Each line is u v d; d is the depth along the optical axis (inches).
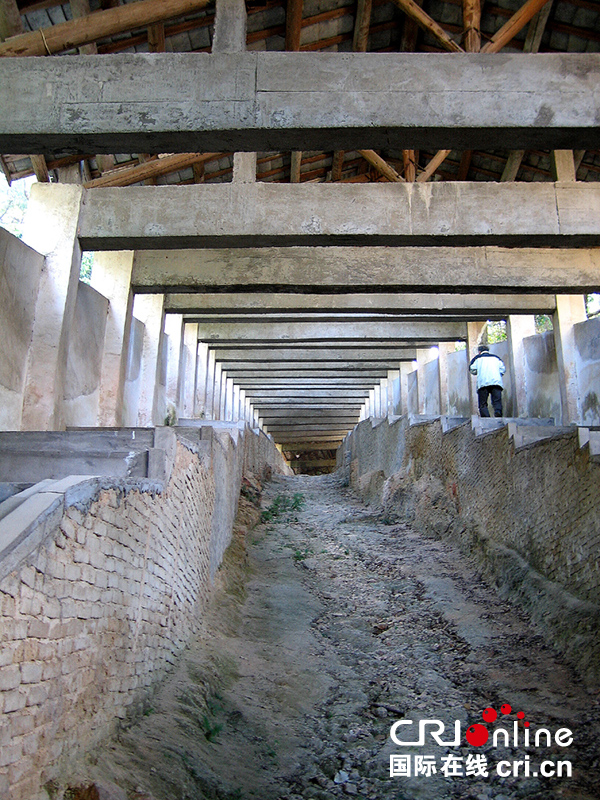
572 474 277.7
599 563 251.6
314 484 696.4
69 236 301.0
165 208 292.8
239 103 231.8
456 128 231.0
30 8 301.1
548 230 280.7
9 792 98.6
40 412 287.1
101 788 116.6
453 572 356.8
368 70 234.8
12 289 279.0
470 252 358.3
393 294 442.3
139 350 435.8
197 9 272.5
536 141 237.5
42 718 110.5
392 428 567.8
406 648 269.4
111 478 147.2
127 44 327.0
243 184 289.3
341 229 281.6
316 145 239.5
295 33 340.5
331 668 251.1
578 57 236.1
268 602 317.4
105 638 142.0
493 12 345.7
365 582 355.3
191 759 155.3
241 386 749.9
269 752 183.8
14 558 103.3
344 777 178.4
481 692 225.8
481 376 464.1
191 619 236.5
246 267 368.5
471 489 402.6
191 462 238.4
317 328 550.6
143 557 171.5
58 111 231.6
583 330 426.3
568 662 233.6
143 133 231.3
